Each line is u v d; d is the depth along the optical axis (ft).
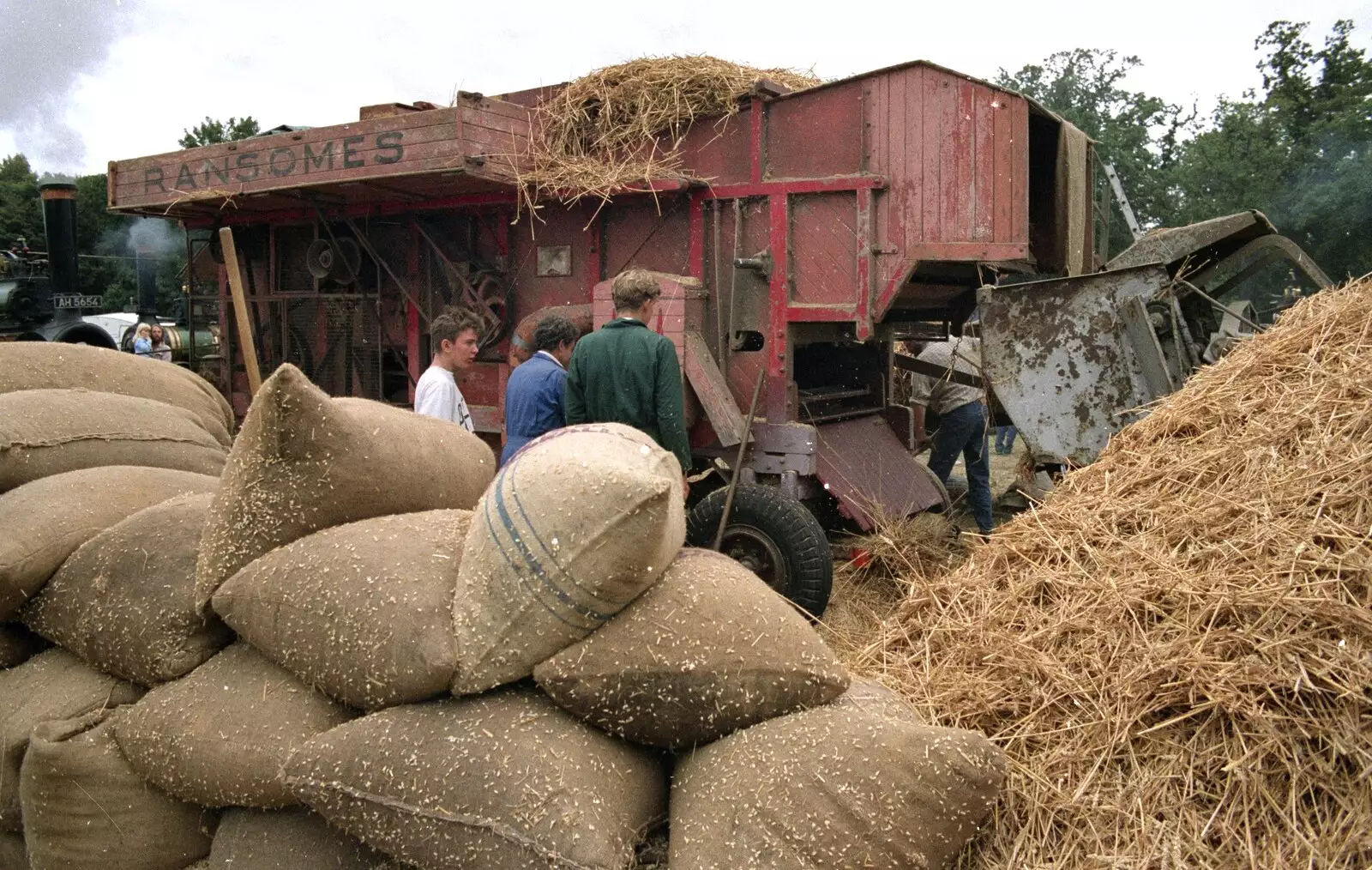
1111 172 19.90
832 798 6.20
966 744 6.33
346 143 17.40
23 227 106.52
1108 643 7.49
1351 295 9.80
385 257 20.22
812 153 15.70
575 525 6.52
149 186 20.90
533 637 6.65
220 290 23.63
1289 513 7.55
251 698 7.55
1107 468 9.62
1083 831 6.66
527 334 17.07
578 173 16.72
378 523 7.72
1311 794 6.21
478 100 16.37
